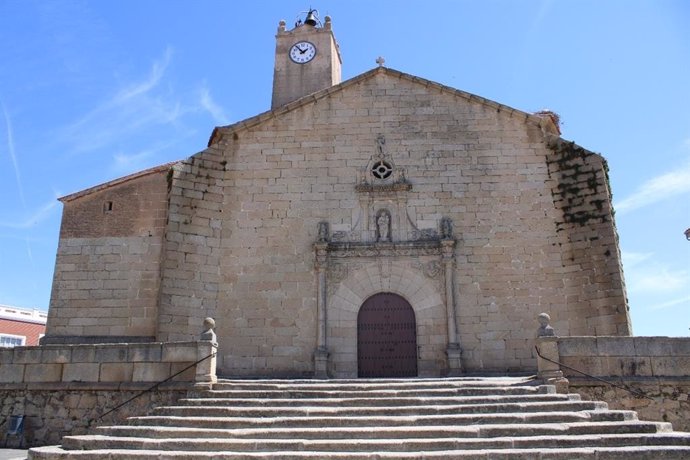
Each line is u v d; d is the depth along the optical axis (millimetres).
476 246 20531
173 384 14461
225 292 20344
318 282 20234
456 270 20266
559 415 11297
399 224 20984
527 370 19078
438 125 22125
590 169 20453
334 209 21250
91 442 11102
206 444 10602
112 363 15164
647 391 14078
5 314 41156
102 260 20344
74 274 20234
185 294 19734
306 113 22484
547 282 19875
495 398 12555
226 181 21656
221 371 19438
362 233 20906
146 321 19625
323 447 10320
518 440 10180
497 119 22016
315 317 19969
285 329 19906
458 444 10180
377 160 21797
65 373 15328
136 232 20594
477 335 19562
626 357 14336
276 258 20703
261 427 11461
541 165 21234
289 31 34031
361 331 20078
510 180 21219
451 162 21594
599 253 19438
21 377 15547
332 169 21750
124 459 10188
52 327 19703
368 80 22906
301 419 11492
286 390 13508
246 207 21359
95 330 19625
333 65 33344
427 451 10039
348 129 22234
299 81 32625
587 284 19375
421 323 19844
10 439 15055
